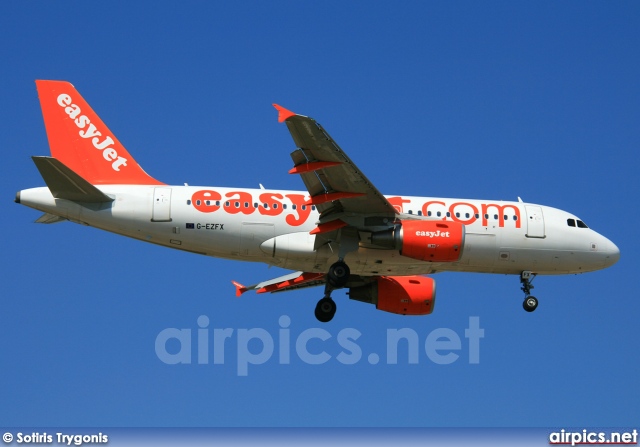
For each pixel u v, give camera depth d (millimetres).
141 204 48156
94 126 50375
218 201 48719
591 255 52375
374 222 47594
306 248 48500
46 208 47875
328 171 44688
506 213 51656
